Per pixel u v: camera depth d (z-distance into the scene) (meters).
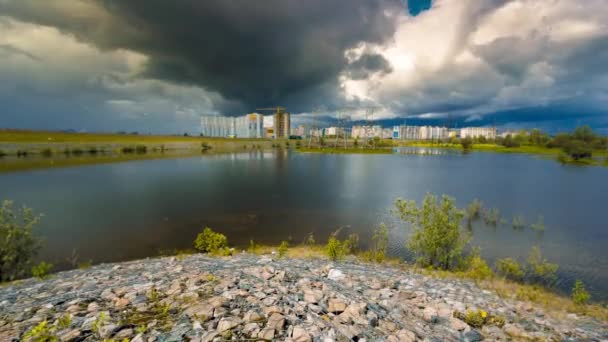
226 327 5.57
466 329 7.14
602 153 116.88
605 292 14.24
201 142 175.38
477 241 22.23
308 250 19.28
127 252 19.23
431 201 16.78
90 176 58.97
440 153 140.00
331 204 35.00
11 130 164.12
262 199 37.84
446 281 12.93
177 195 40.28
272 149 180.50
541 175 62.56
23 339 4.98
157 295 7.27
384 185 49.09
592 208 32.91
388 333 6.27
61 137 152.00
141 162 91.38
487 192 42.75
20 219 14.70
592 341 7.49
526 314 9.34
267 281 8.75
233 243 21.34
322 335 5.70
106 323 5.62
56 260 17.73
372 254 18.30
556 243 21.80
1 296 8.68
